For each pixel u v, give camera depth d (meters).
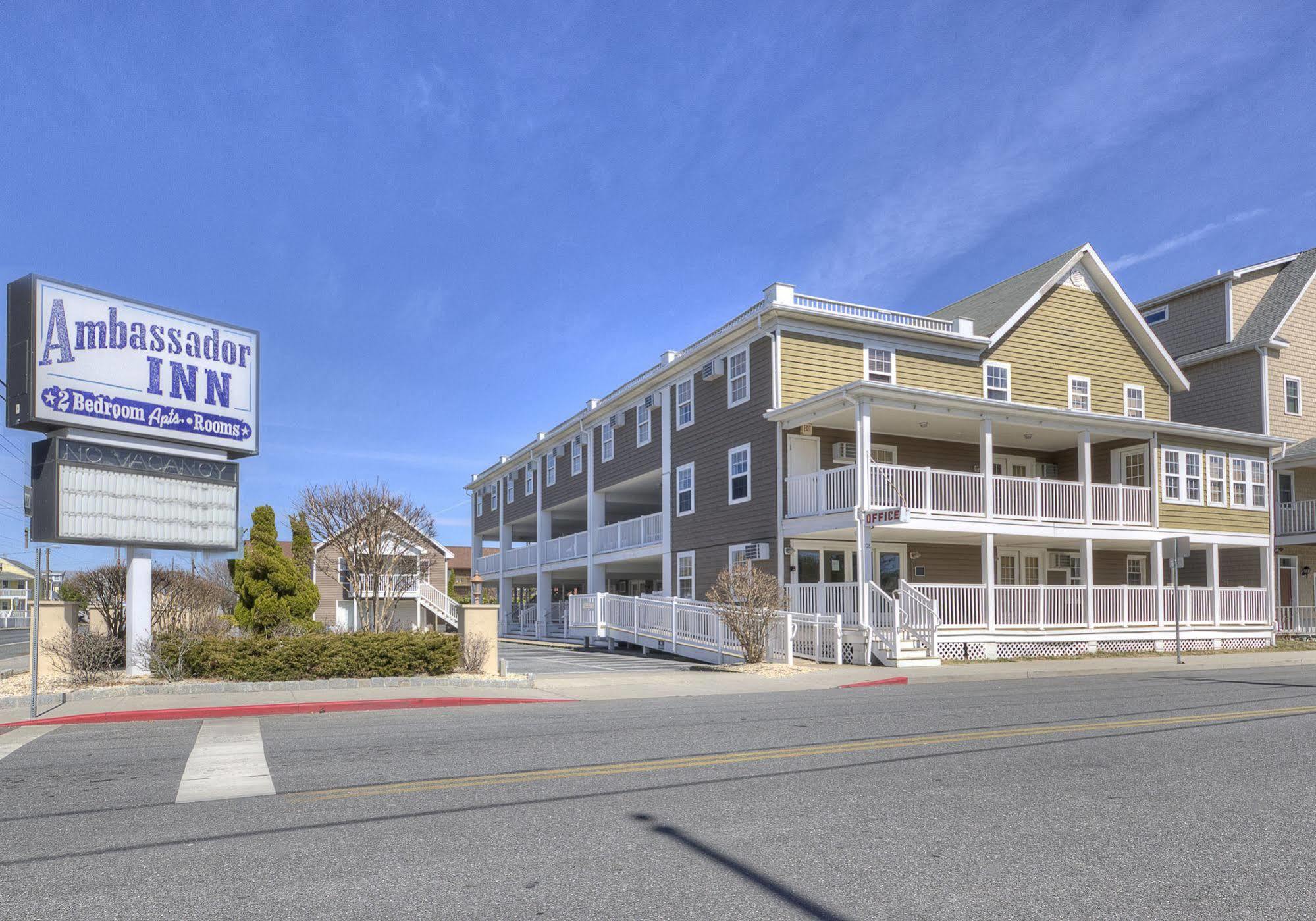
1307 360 33.78
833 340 25.75
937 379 27.06
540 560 40.53
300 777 8.45
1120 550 29.97
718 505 27.50
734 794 7.64
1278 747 9.91
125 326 16.09
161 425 16.47
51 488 15.19
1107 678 19.19
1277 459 31.42
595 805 7.27
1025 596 24.22
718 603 21.33
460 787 7.96
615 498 37.91
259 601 21.14
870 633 21.48
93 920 4.87
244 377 17.88
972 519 23.22
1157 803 7.32
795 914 4.89
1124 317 30.48
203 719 12.95
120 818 6.99
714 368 27.42
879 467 22.25
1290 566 32.88
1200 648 26.70
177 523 16.66
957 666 21.33
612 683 17.42
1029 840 6.25
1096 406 29.52
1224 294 34.28
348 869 5.67
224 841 6.32
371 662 16.56
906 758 9.22
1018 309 28.17
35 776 8.73
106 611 19.23
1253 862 5.78
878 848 6.06
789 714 12.99
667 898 5.14
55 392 15.05
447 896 5.18
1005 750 9.71
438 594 40.34
